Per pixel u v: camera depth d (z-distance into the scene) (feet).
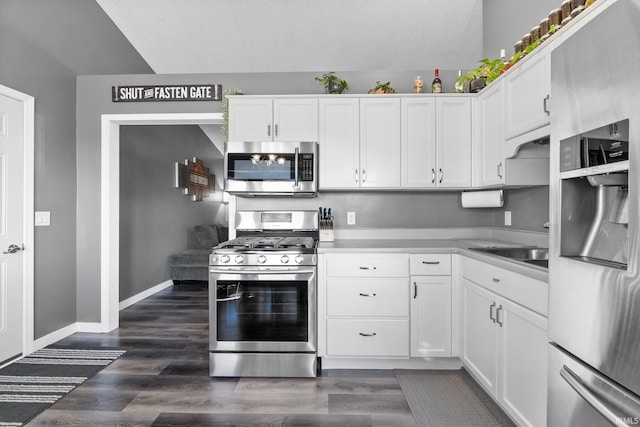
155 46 14.66
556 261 4.27
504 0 10.32
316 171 9.61
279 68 15.06
